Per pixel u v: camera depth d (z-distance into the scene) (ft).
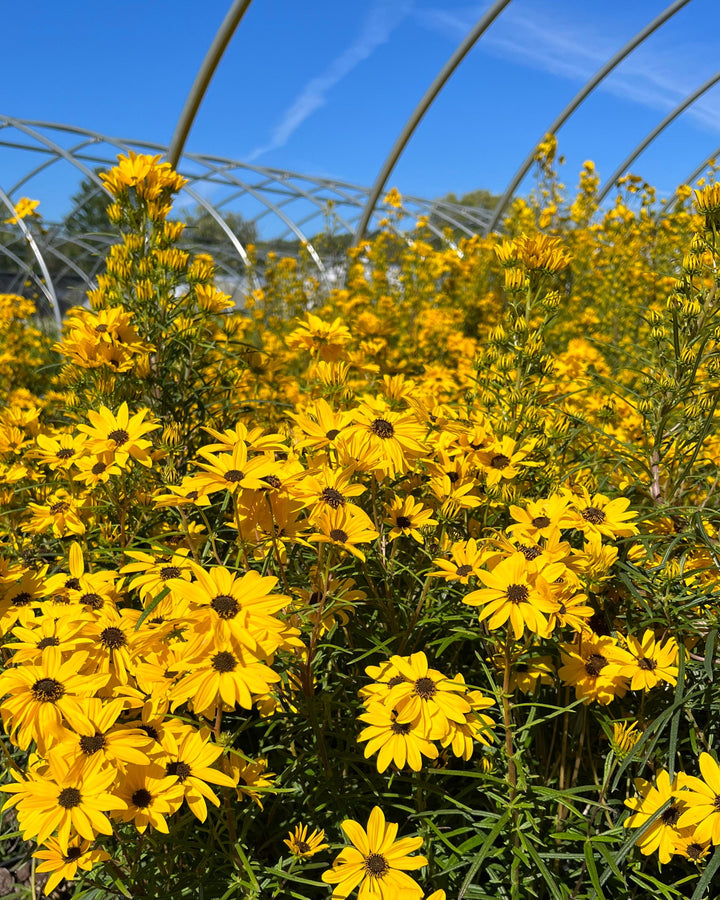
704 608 2.01
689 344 2.55
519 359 2.73
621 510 2.05
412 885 1.51
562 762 1.96
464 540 2.36
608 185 15.33
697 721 2.18
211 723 1.99
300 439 2.42
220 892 1.73
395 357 5.56
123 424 2.16
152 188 3.30
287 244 21.27
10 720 1.50
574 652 1.94
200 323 3.22
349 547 1.66
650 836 1.70
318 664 2.15
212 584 1.49
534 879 1.86
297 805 1.99
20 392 4.89
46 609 1.77
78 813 1.41
